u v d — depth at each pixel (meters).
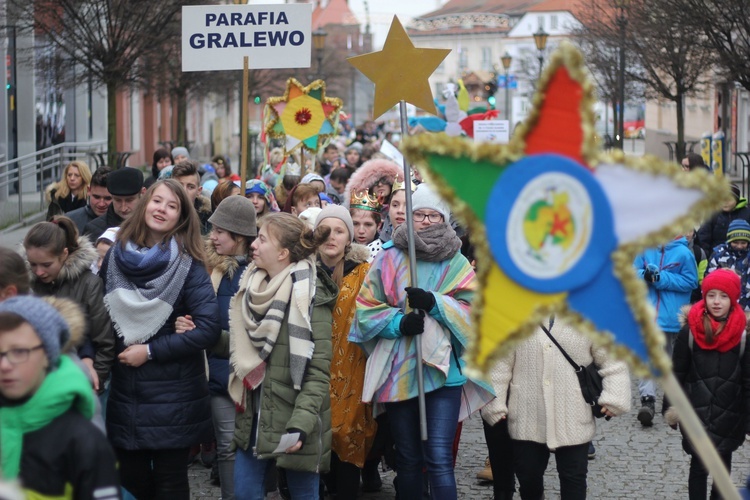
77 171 11.85
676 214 3.67
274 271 6.18
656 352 3.66
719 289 6.78
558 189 3.71
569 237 3.72
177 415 6.09
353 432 7.12
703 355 6.91
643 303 3.67
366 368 6.71
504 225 3.76
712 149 32.97
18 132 26.95
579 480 6.59
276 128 16.81
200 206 10.17
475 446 9.46
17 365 3.90
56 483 4.00
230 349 6.25
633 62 30.89
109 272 6.20
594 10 32.56
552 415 6.51
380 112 6.96
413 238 6.53
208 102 64.50
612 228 3.69
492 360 3.77
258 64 9.46
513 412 6.66
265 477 6.36
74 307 4.59
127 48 21.55
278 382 6.09
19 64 23.98
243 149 9.45
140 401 6.09
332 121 16.58
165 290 6.08
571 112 3.69
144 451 6.26
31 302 3.97
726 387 6.86
